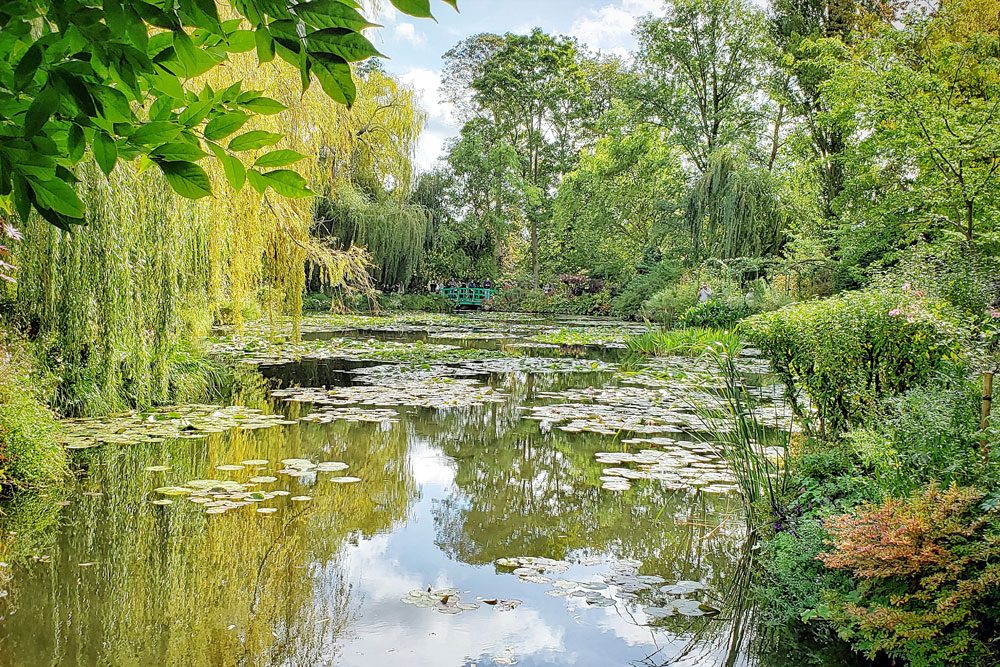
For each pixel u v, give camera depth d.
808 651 2.36
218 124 0.87
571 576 2.97
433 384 8.25
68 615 2.56
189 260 6.21
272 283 7.94
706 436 5.64
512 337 15.16
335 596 2.76
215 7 0.75
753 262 15.73
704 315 14.16
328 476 4.43
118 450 4.93
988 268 4.29
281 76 6.45
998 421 2.42
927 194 8.20
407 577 2.95
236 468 4.52
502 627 2.51
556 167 29.91
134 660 2.24
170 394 6.76
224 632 2.45
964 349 3.14
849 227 12.56
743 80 20.94
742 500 3.81
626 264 23.45
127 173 5.16
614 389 8.10
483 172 27.25
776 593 2.78
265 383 8.23
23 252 4.73
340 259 8.57
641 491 4.21
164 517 3.61
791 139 17.41
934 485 2.24
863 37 12.89
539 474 4.59
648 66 21.80
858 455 3.09
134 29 0.75
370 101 11.89
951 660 1.97
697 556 3.22
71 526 3.46
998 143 6.79
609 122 22.66
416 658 2.28
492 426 6.03
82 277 5.04
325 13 0.75
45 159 0.81
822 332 3.63
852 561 2.27
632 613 2.64
